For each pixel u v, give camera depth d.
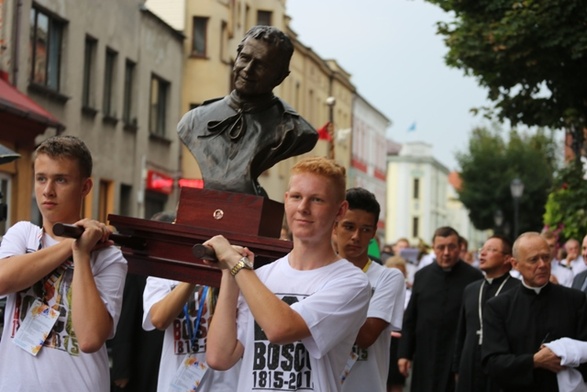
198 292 6.57
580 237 16.72
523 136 60.47
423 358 10.72
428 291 10.75
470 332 9.68
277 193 47.19
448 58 15.20
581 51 14.10
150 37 32.34
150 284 6.60
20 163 22.11
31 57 23.92
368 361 6.80
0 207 9.02
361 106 72.38
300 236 5.04
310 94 56.50
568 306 7.89
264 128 6.12
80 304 5.06
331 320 4.92
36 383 5.16
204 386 6.52
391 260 13.61
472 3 15.27
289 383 4.95
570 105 15.33
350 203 7.01
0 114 20.64
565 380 7.64
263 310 4.80
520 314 7.90
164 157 33.88
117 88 29.62
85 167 5.38
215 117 6.21
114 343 8.63
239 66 6.10
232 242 5.46
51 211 5.33
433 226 119.31
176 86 35.16
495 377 7.86
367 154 75.75
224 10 37.38
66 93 25.84
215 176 6.06
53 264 5.16
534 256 7.86
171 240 5.61
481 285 9.83
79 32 26.50
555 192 17.58
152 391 8.65
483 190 59.91
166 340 6.63
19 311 5.25
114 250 5.34
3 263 5.16
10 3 22.31
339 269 5.07
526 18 14.27
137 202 31.38
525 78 15.16
